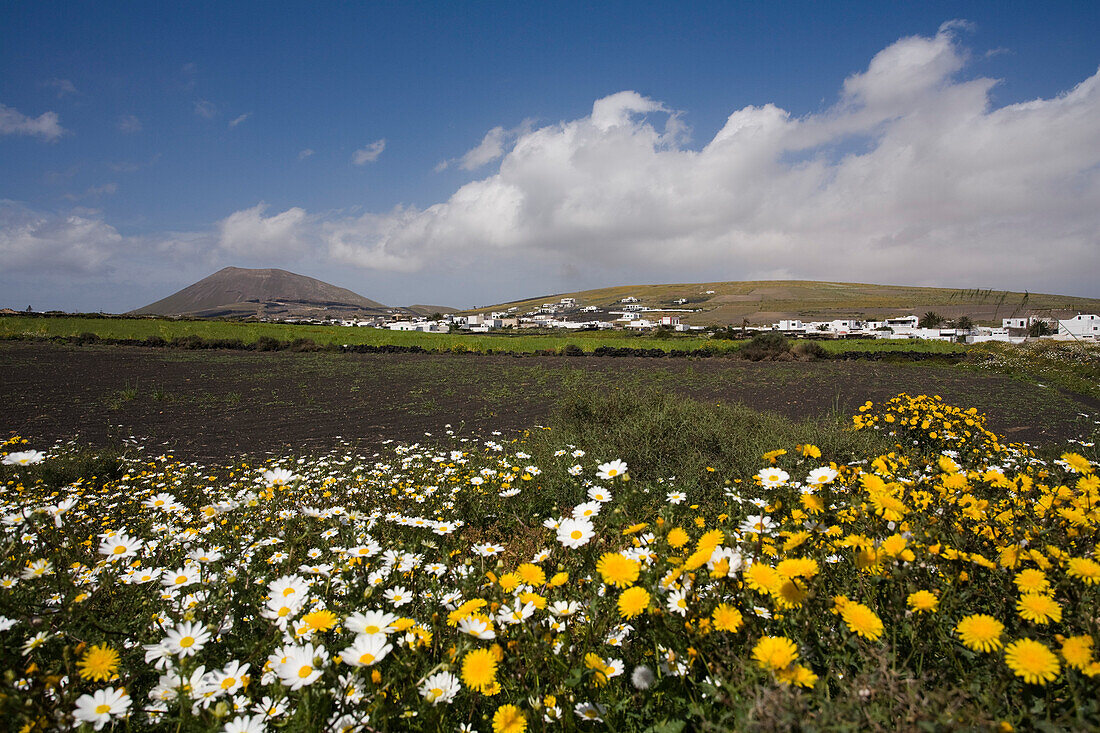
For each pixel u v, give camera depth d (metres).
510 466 5.23
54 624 1.67
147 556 2.62
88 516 4.11
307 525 2.75
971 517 1.84
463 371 21.80
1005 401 14.16
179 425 10.16
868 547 1.48
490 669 1.25
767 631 1.42
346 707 1.33
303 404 13.01
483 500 4.30
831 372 23.56
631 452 5.53
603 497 2.45
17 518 2.34
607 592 1.66
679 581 1.46
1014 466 4.78
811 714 1.01
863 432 6.36
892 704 1.11
